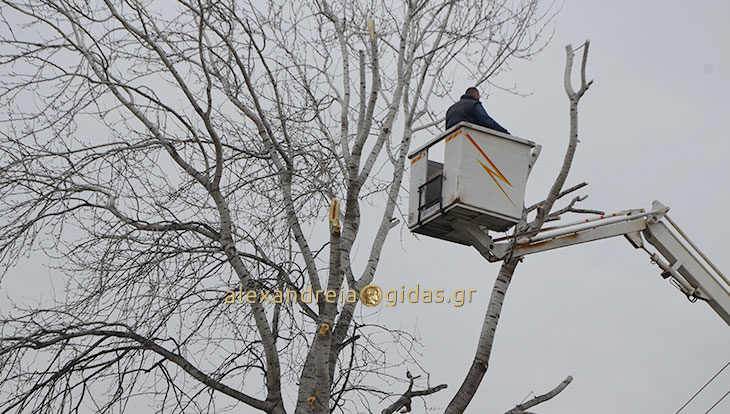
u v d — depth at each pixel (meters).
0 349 10.14
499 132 10.27
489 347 10.52
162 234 10.91
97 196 11.09
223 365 10.77
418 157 10.91
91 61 11.06
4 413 10.23
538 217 10.77
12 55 10.70
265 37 10.89
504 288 10.75
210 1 11.07
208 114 10.45
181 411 10.54
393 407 10.77
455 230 10.75
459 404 10.28
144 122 11.16
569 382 10.78
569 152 10.74
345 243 11.16
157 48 10.34
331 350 10.93
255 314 10.73
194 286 10.70
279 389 10.72
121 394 10.49
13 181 10.63
